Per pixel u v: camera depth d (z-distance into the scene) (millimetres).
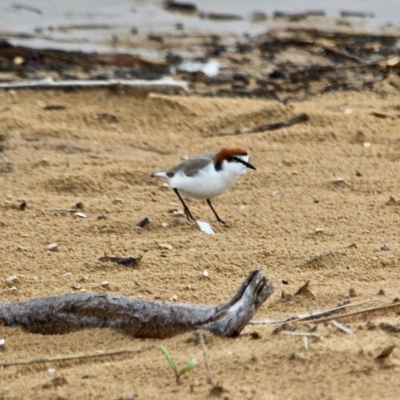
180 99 17547
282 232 12219
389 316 8852
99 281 10477
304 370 7395
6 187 13695
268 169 14672
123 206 13195
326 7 27469
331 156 15211
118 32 24531
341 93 18844
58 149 15398
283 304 9461
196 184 12695
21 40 23188
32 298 9578
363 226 12320
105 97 17672
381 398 6895
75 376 7699
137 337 8500
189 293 10008
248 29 24969
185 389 7219
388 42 23281
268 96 18766
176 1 27734
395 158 15172
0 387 7609
